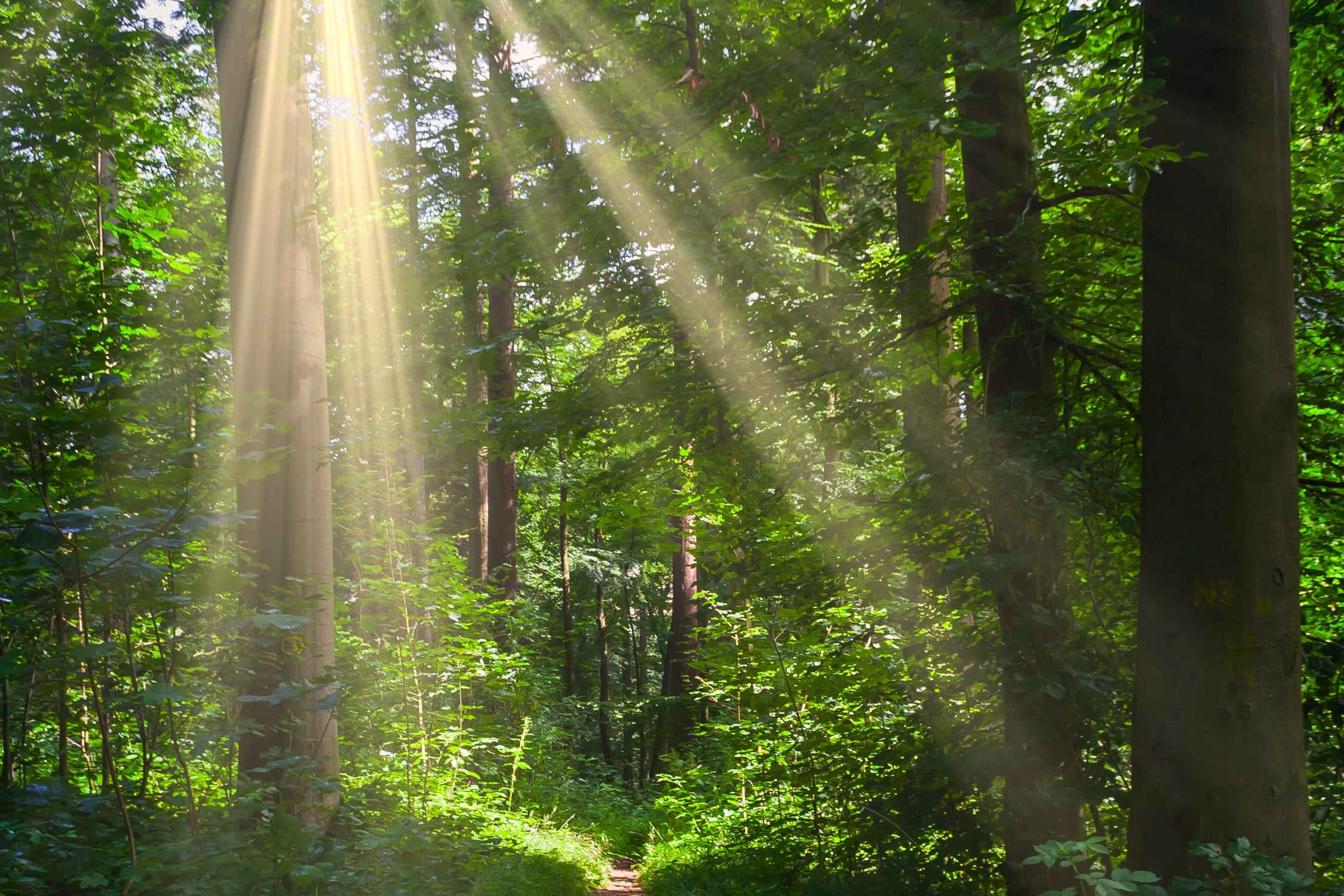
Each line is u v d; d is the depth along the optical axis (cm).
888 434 570
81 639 404
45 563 367
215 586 412
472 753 926
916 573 539
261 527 552
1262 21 374
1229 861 340
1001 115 534
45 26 507
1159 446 378
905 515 500
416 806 720
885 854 546
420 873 576
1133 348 526
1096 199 559
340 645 770
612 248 585
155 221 585
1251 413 362
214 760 552
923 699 566
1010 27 440
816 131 476
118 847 421
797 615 650
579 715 1752
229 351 593
